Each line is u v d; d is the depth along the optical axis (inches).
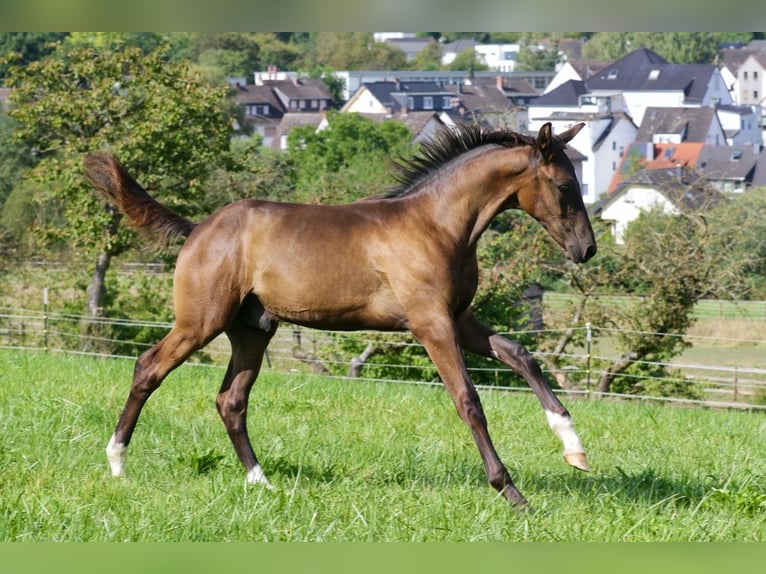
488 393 462.3
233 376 275.6
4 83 911.0
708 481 286.5
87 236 860.6
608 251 801.6
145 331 907.4
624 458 323.3
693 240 784.9
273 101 3063.5
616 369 786.8
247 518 228.4
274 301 260.4
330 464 287.6
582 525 230.1
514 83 3112.7
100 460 284.2
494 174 255.8
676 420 419.8
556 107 2942.9
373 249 254.4
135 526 222.8
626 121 2549.2
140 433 322.3
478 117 874.1
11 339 889.5
